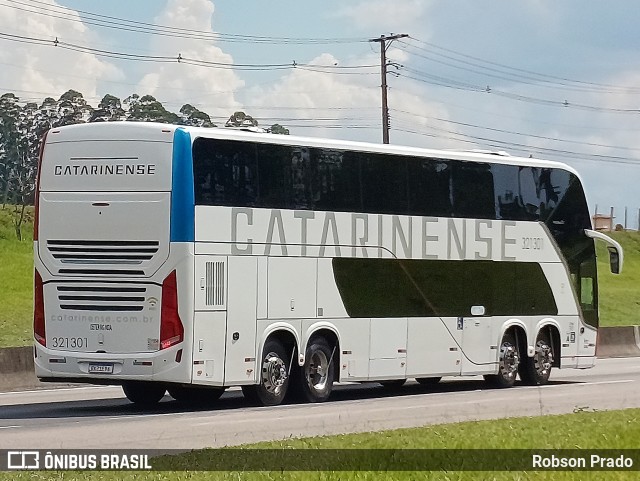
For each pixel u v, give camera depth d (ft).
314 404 77.92
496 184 92.32
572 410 73.26
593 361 100.58
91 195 72.54
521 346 95.20
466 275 89.56
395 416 69.41
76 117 259.19
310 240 78.02
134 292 71.26
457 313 88.79
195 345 70.95
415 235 85.51
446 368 88.07
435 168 87.30
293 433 59.93
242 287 73.67
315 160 78.59
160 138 71.41
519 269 94.02
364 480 42.39
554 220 97.35
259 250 74.74
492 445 51.98
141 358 70.79
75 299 72.54
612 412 67.62
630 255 297.33
